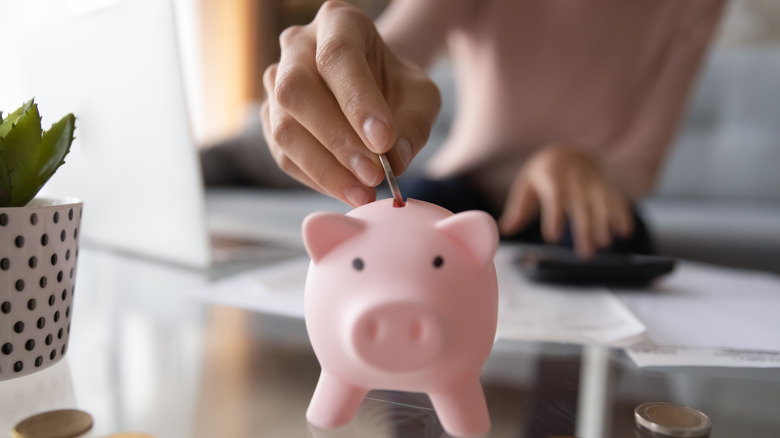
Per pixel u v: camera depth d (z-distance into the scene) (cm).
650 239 106
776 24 253
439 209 40
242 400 40
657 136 145
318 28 48
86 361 47
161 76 71
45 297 43
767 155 235
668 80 147
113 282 76
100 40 77
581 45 146
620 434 36
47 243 42
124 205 88
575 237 105
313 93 43
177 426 36
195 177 77
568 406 40
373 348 34
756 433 35
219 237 125
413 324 34
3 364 41
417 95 50
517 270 87
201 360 48
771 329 59
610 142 152
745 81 243
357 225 37
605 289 76
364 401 41
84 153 88
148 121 76
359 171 42
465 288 36
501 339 54
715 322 61
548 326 56
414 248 36
